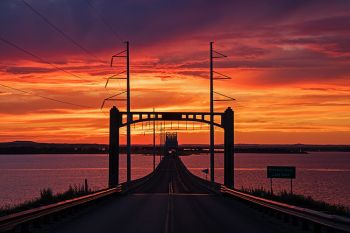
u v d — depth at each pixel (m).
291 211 23.33
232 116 65.44
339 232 18.80
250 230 21.61
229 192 43.84
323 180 122.31
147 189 61.66
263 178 126.50
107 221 25.09
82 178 127.69
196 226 22.94
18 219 18.92
